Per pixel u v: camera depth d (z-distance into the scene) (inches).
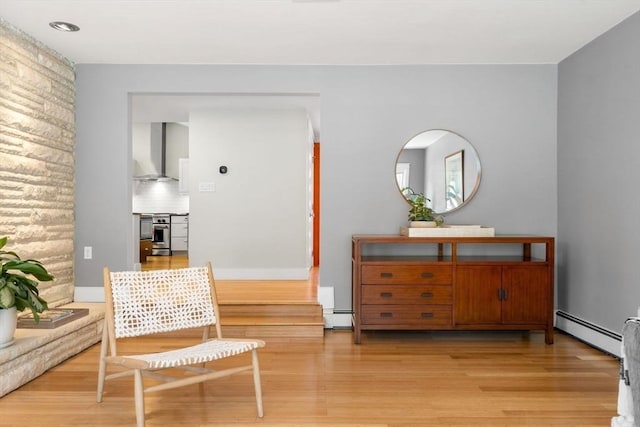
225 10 132.7
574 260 168.4
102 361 110.3
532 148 180.7
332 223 181.3
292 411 105.7
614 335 145.6
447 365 138.2
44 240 158.6
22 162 145.8
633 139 136.3
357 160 181.2
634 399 69.4
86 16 136.4
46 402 110.3
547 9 132.6
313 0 126.7
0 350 115.1
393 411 105.7
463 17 137.8
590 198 158.2
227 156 259.8
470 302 159.8
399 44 159.6
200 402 111.0
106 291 106.1
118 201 179.3
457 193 181.3
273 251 258.5
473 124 181.0
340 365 138.3
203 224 259.4
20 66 145.1
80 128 179.3
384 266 159.9
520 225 181.2
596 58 154.4
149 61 176.6
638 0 127.1
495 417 102.5
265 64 180.1
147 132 350.6
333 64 180.1
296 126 260.1
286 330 169.3
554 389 119.0
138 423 90.3
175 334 169.5
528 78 180.9
